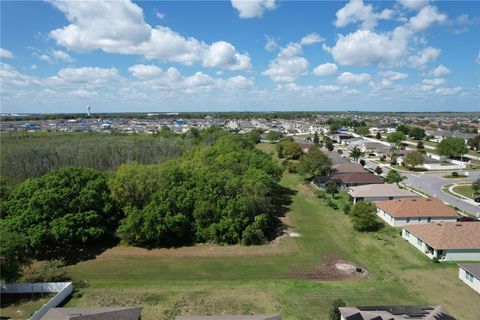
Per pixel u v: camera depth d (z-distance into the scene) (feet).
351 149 422.82
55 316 81.46
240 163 231.30
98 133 502.38
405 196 200.13
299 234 161.17
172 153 334.85
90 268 130.82
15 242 112.16
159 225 146.10
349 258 134.21
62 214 144.66
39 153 279.49
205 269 128.57
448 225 137.49
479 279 104.99
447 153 322.96
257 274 123.44
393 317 81.10
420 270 121.39
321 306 98.53
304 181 271.08
